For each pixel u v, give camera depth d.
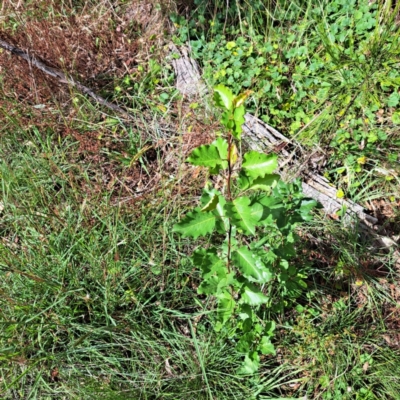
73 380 0.99
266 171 0.68
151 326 1.06
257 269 0.79
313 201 0.93
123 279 1.09
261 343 0.94
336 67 1.30
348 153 1.28
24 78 1.39
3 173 1.23
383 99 1.32
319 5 1.50
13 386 0.99
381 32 1.38
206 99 1.36
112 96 1.45
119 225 1.16
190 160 0.67
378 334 1.05
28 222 1.16
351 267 1.11
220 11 1.57
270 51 1.42
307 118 1.32
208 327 1.09
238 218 0.70
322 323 1.07
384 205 1.24
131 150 1.33
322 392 0.99
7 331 0.98
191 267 1.12
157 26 1.54
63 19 1.56
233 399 0.98
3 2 1.57
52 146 1.33
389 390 0.98
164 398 0.99
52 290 1.07
